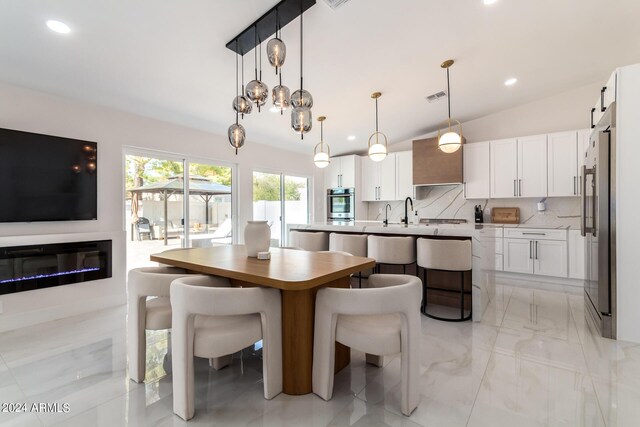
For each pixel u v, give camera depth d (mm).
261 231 2391
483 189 5090
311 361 1859
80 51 2527
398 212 6371
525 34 3000
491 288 3674
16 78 2793
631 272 2484
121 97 3346
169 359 2281
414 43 2949
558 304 3500
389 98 4191
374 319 1828
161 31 2373
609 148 2574
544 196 4582
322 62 3104
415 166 5621
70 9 2062
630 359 2205
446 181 5320
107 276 3430
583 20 2865
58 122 3148
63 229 3215
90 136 3371
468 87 4109
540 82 4227
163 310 2002
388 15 2508
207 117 4086
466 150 5250
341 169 6551
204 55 2736
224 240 4824
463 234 3010
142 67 2848
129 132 3682
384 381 1985
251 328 1721
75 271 3195
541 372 2045
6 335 2668
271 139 5324
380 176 6305
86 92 3156
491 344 2482
